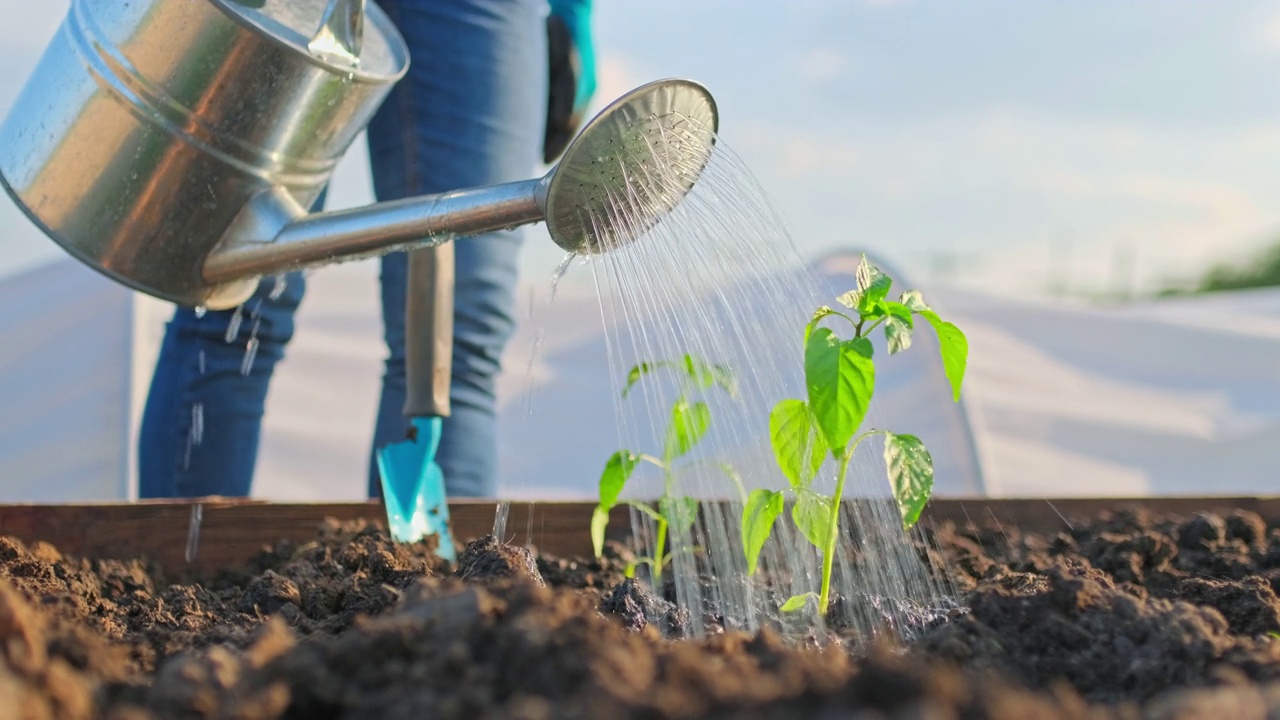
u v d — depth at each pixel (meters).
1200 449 1.77
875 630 0.92
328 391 1.80
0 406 1.53
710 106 0.94
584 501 1.14
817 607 0.95
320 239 1.00
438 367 1.07
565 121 1.38
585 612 0.74
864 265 0.90
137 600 0.96
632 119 0.90
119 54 0.99
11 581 0.91
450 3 1.23
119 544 1.09
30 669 0.65
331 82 1.02
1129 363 1.92
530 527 1.13
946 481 1.45
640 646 0.70
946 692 0.60
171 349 1.26
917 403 1.51
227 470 1.27
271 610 0.93
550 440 1.76
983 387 1.86
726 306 0.97
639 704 0.59
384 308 1.26
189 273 1.04
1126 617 0.80
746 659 0.73
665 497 1.02
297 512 1.11
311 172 1.06
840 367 0.85
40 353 1.55
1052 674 0.79
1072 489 1.72
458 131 1.24
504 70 1.25
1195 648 0.77
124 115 1.00
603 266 0.98
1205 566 1.02
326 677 0.68
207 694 0.68
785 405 0.91
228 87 0.99
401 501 1.07
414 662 0.69
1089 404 1.83
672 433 1.01
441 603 0.72
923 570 1.00
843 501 1.00
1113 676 0.78
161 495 1.26
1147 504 1.16
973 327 1.96
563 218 0.93
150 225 1.02
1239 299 2.02
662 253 0.97
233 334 1.15
